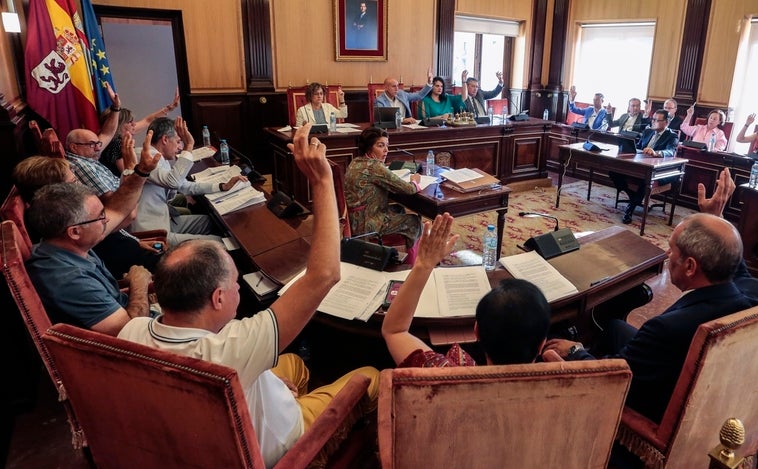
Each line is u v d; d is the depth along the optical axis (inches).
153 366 39.6
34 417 86.4
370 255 83.2
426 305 73.1
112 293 70.8
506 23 323.6
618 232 96.6
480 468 41.2
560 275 80.7
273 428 52.2
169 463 44.6
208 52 241.1
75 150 108.9
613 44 313.1
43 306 59.2
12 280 55.0
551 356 62.4
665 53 285.1
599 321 98.0
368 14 274.8
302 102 237.9
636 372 59.4
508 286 48.1
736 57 255.6
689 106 277.1
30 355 90.0
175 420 41.4
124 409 43.5
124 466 48.0
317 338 98.4
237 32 245.1
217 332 49.5
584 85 332.5
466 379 37.6
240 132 256.5
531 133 244.8
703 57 268.8
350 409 55.4
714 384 51.2
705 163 212.2
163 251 101.6
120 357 40.7
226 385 37.8
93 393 44.4
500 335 46.0
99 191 106.3
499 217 153.1
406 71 296.7
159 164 114.7
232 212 116.0
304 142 47.7
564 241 87.9
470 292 75.9
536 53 335.0
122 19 221.3
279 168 212.4
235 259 108.0
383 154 135.6
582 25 326.0
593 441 41.6
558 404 39.0
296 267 87.3
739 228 152.1
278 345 47.1
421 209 146.6
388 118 212.5
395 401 38.1
